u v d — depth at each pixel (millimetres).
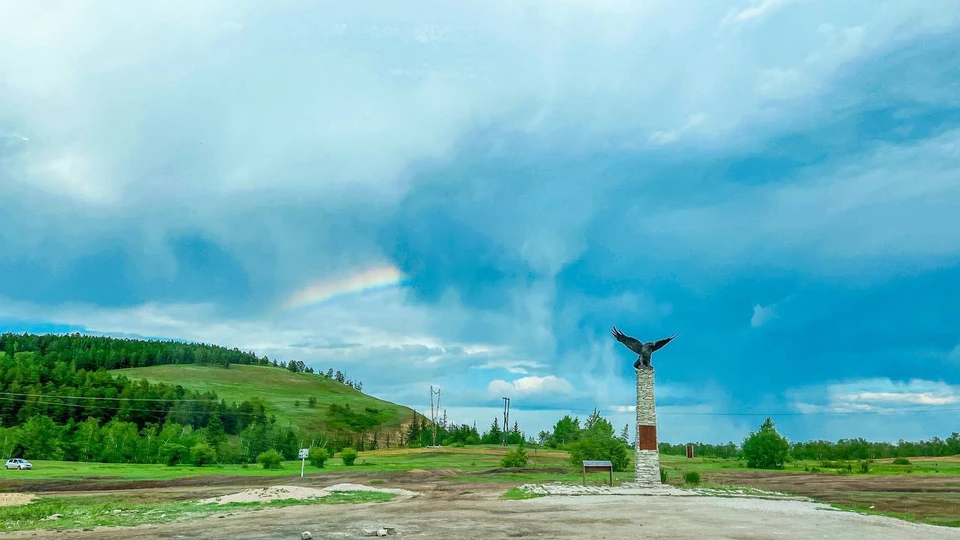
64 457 108062
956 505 32469
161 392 191500
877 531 21688
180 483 54719
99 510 29516
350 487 42219
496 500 33844
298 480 57344
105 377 195125
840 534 20703
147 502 34906
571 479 51812
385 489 42750
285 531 21391
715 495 37156
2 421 152125
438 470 69562
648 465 44750
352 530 21391
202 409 186000
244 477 60875
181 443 108375
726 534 20297
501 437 178125
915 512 29266
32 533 21984
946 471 73250
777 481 53781
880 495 38875
